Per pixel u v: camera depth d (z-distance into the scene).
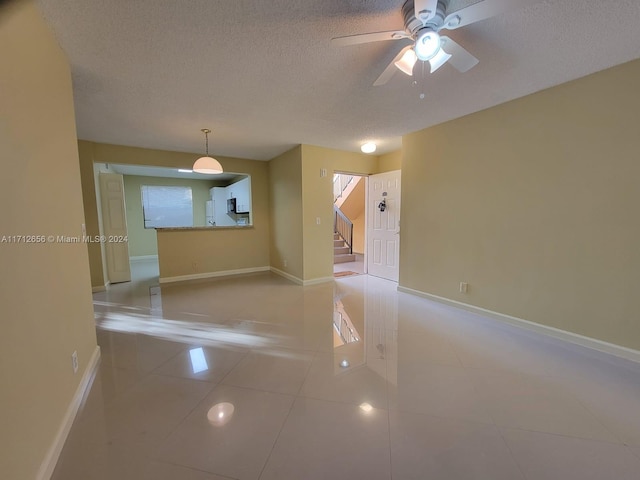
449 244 3.46
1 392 1.00
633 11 1.56
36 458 1.22
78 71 2.11
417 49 1.56
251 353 2.39
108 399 1.80
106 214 4.79
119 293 4.25
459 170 3.27
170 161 4.77
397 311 3.40
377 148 4.71
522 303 2.80
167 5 1.47
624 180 2.15
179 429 1.55
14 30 1.21
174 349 2.46
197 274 5.23
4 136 1.10
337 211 7.41
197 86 2.40
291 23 1.64
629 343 2.18
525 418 1.62
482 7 1.31
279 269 5.52
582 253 2.39
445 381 1.97
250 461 1.35
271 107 2.88
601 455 1.37
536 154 2.62
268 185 5.75
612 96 2.17
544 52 1.97
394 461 1.34
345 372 2.10
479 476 1.26
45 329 1.37
